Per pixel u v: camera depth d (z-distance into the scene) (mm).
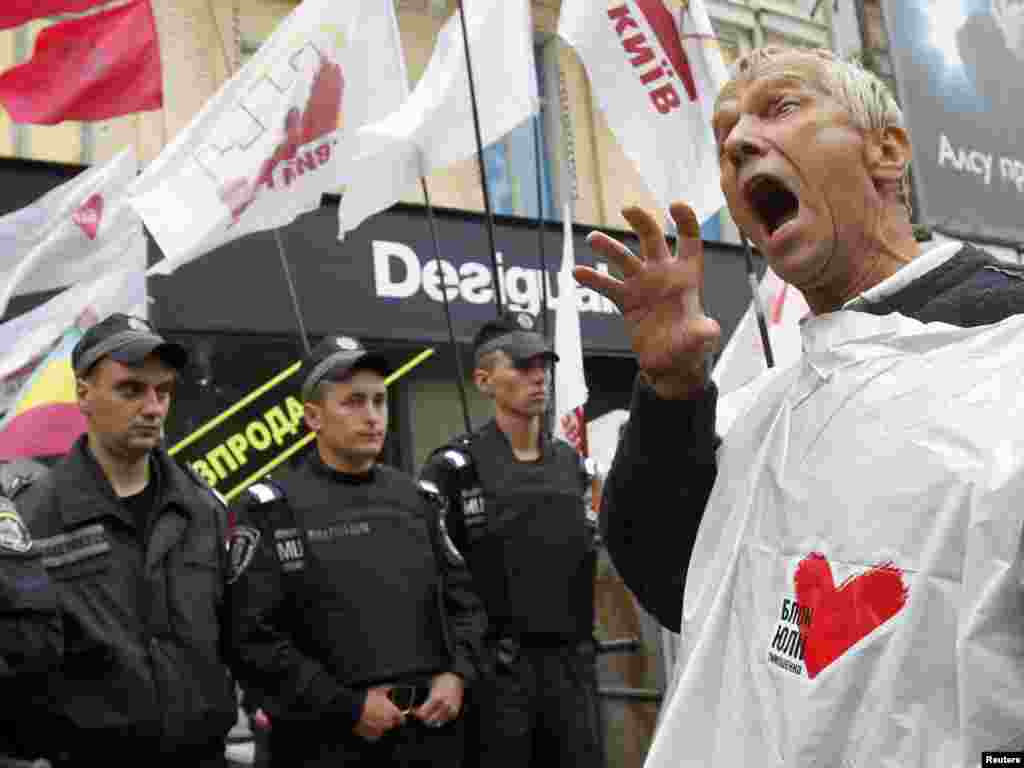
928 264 999
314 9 3771
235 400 5512
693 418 1180
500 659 3055
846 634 865
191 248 3527
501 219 6312
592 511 3404
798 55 1079
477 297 6129
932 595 811
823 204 1019
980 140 6137
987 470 796
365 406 2830
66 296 3807
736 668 992
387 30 3855
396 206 5918
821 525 914
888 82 5926
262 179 3641
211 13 6297
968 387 847
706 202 3379
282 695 2523
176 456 5301
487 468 3221
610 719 4230
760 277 7215
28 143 5570
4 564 2096
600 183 7598
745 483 1064
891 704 814
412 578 2746
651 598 1303
